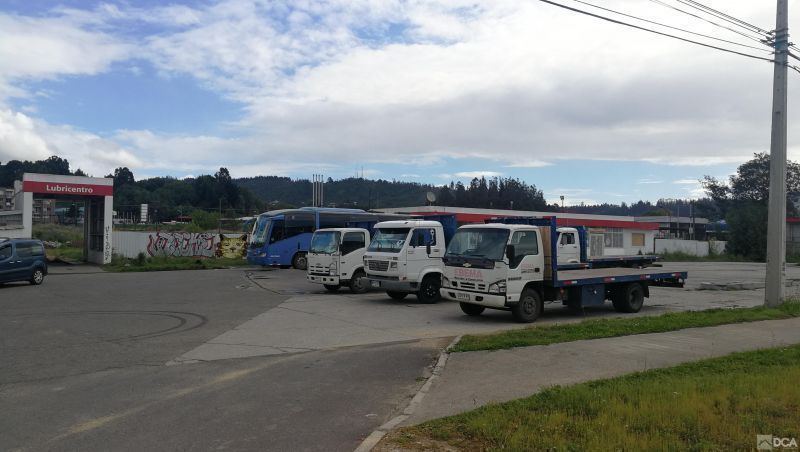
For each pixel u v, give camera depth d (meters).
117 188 104.12
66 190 33.59
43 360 9.12
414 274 16.83
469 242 14.02
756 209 64.31
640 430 5.31
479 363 8.72
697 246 67.81
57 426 5.94
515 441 4.98
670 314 14.16
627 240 63.06
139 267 31.97
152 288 21.52
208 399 6.97
